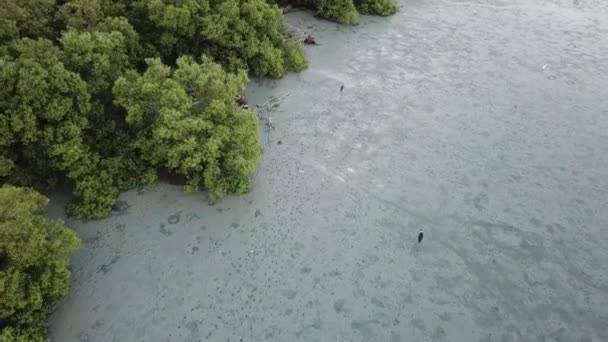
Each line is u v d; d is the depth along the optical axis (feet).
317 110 57.36
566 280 41.57
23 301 32.73
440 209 46.80
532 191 49.11
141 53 52.60
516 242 44.27
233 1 56.95
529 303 39.78
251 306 38.32
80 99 42.06
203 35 54.85
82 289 38.65
